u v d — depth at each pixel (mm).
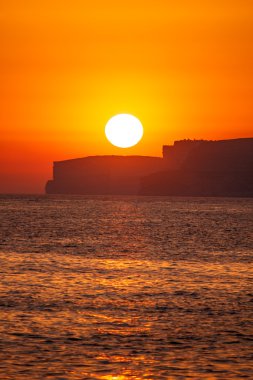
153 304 123875
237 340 96125
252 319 110375
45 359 85688
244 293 137375
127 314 114375
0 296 130250
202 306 121938
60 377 78688
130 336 98250
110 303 124562
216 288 144125
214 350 90688
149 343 94188
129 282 152875
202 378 78688
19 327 102812
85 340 95500
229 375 79750
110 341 95125
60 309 117875
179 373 80562
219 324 106562
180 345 93250
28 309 117250
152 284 149750
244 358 86812
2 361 84500
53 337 96938
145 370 81625
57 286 145000
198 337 97812
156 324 106500
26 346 91750
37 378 78250
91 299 128750
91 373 80312
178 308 119938
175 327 104312
